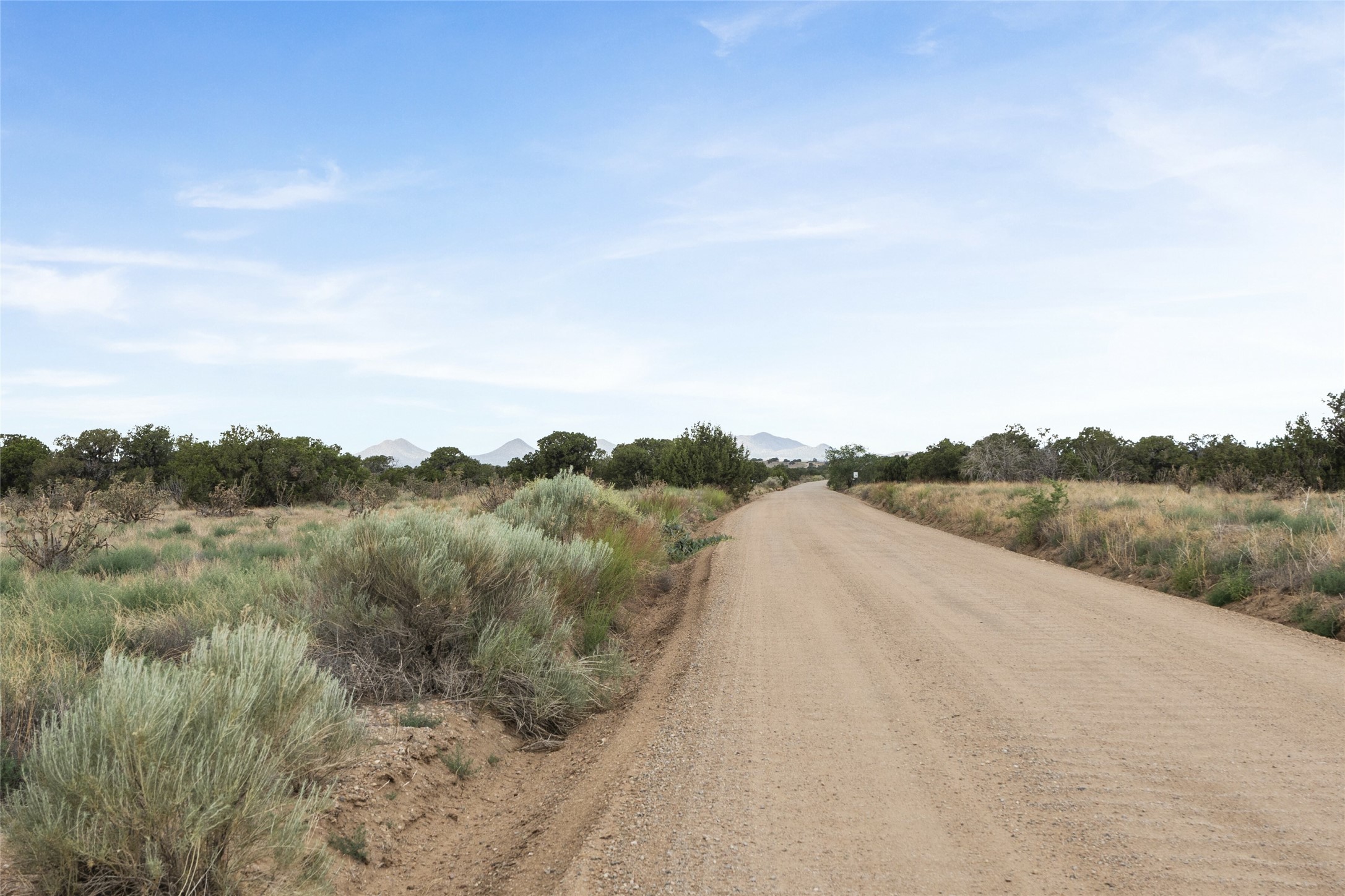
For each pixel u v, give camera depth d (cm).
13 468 5106
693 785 473
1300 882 328
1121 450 4881
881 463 7856
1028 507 1886
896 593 1159
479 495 2445
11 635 627
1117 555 1374
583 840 406
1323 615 857
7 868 309
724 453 4547
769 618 1006
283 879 330
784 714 609
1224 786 436
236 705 362
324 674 473
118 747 306
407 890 378
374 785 455
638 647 934
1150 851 361
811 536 2188
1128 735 526
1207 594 1062
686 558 1778
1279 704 585
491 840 435
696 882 351
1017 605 1038
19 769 364
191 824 301
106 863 294
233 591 806
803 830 402
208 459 3634
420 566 669
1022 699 618
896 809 423
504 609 725
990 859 361
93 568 1252
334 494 4059
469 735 569
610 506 1623
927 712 597
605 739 596
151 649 627
